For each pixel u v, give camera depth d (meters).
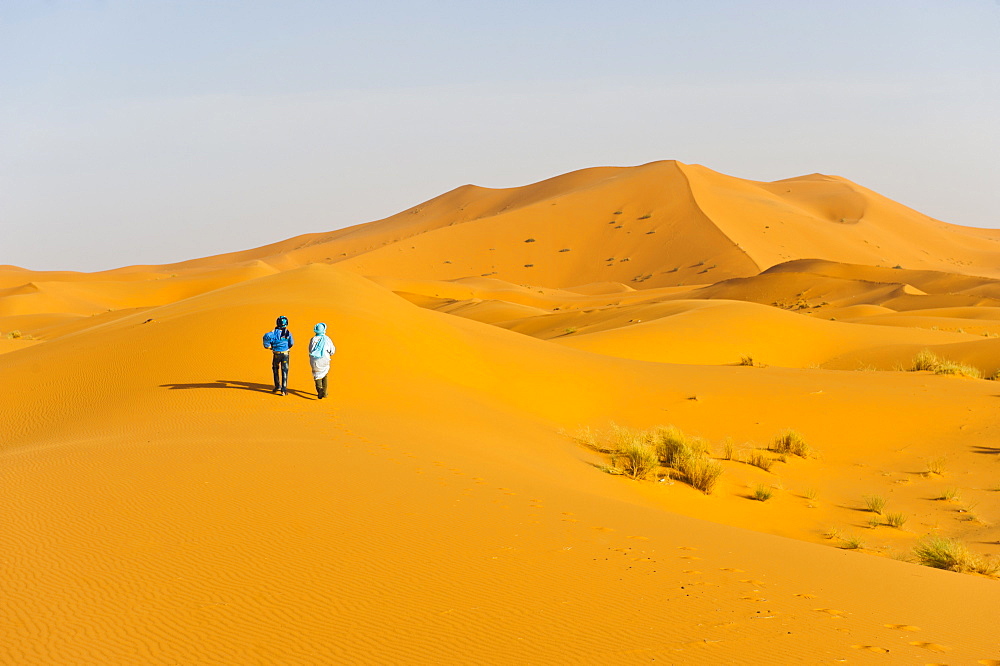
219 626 5.72
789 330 56.03
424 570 7.14
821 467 19.92
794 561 8.68
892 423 23.36
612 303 133.00
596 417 24.95
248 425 14.74
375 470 11.27
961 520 15.40
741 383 29.39
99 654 5.22
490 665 5.28
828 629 6.33
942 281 114.88
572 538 8.62
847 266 122.94
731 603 6.83
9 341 54.00
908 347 47.66
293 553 7.39
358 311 30.45
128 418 16.03
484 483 11.22
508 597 6.59
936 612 7.12
